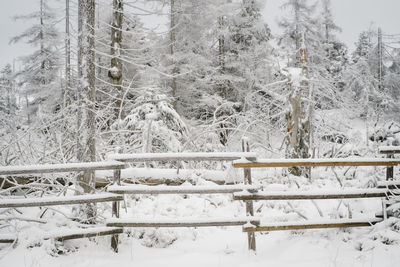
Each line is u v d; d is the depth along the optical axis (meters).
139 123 10.13
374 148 9.09
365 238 5.14
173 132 10.54
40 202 4.92
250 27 20.00
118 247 5.40
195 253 5.25
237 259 5.02
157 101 11.09
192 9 17.94
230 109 17.81
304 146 8.69
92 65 6.59
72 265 4.69
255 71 19.03
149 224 5.24
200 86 19.58
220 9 17.64
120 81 12.95
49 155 7.36
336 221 5.35
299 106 8.79
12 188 5.81
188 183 7.11
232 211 6.73
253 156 5.31
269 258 5.02
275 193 5.31
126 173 7.03
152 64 17.52
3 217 5.05
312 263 4.71
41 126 7.70
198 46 19.30
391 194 5.52
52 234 5.00
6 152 7.98
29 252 4.79
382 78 24.61
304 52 9.23
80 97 6.91
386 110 16.77
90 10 6.56
